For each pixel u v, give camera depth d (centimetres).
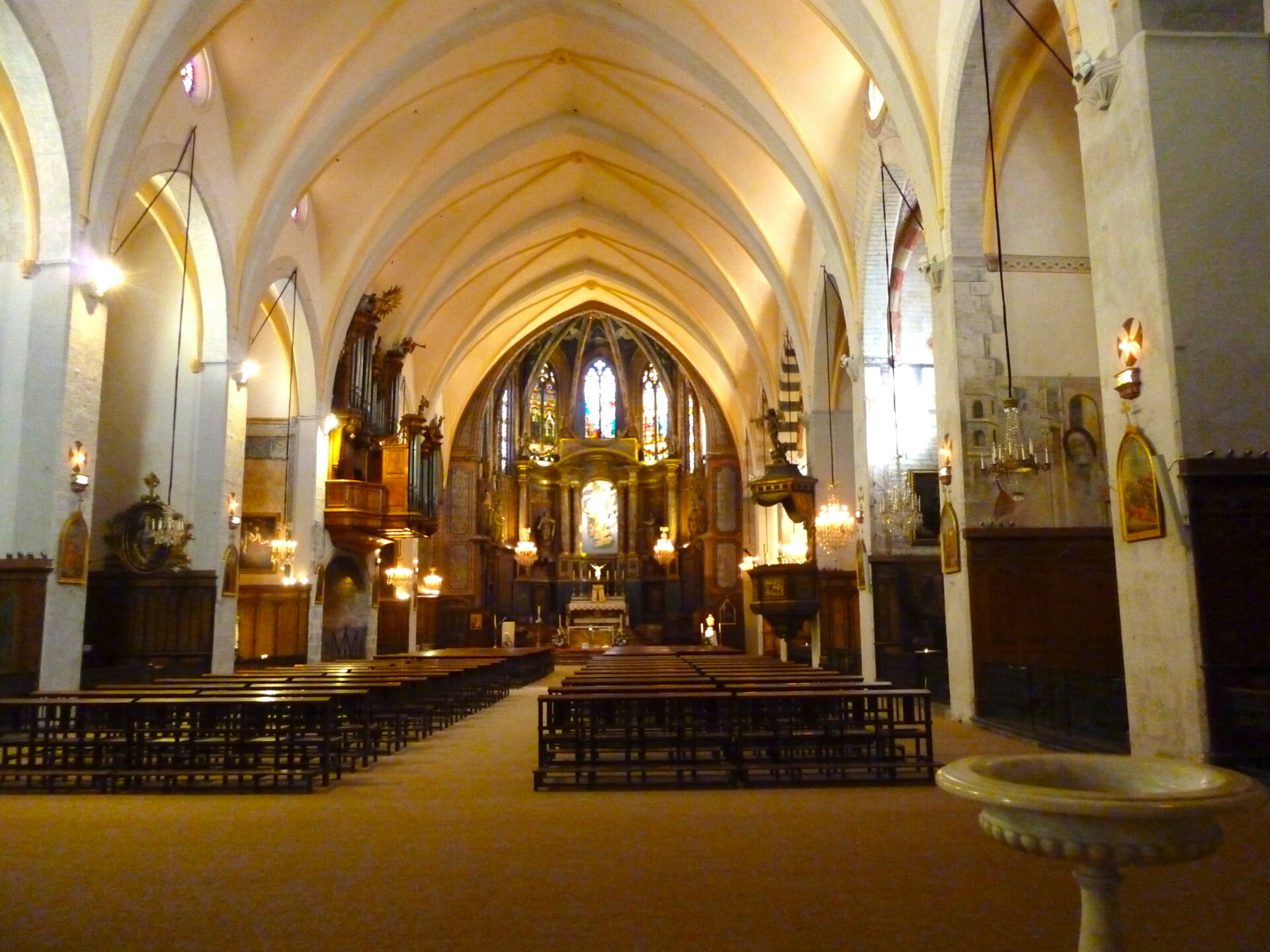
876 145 1684
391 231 2366
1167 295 798
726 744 911
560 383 4372
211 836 668
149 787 859
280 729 937
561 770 873
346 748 1008
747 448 3578
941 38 1302
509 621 3459
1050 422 1327
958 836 647
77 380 1327
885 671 1786
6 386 1295
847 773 909
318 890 529
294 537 2294
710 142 2209
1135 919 467
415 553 3177
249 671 1681
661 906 494
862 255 1827
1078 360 1344
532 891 523
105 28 1339
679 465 4153
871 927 459
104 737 971
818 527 2209
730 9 1709
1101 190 891
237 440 1888
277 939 450
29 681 1242
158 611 1778
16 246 1320
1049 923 462
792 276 2359
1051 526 1312
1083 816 290
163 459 1827
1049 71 1353
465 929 461
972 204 1336
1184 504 777
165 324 1861
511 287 3234
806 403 2372
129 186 1486
